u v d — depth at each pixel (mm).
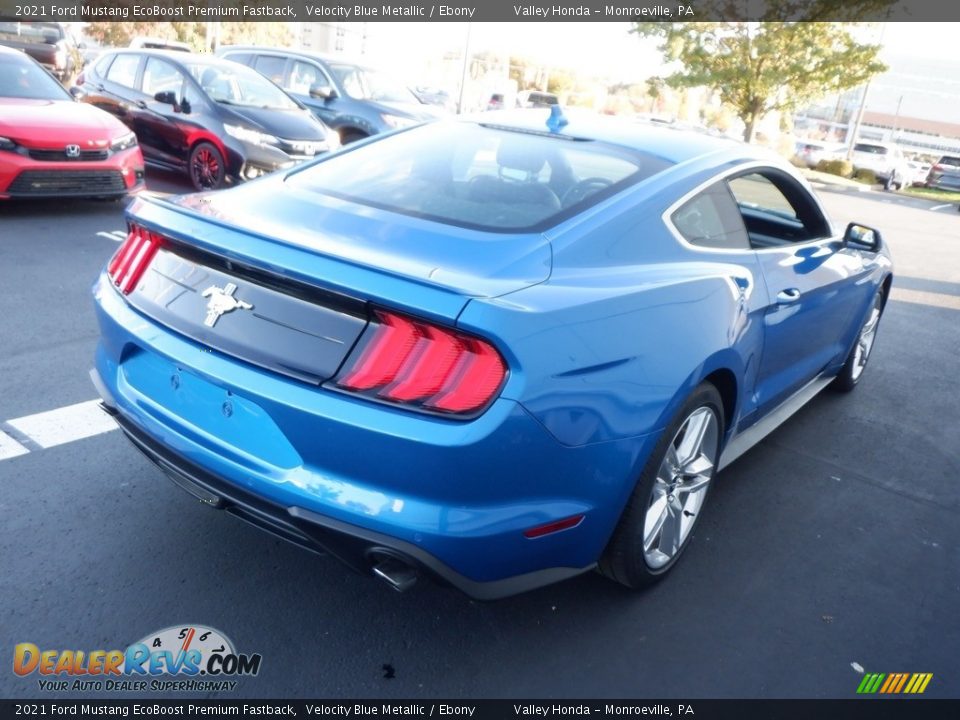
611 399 2379
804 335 3879
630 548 2715
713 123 41719
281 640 2584
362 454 2170
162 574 2822
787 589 3139
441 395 2131
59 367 4371
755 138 29000
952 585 3312
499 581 2363
